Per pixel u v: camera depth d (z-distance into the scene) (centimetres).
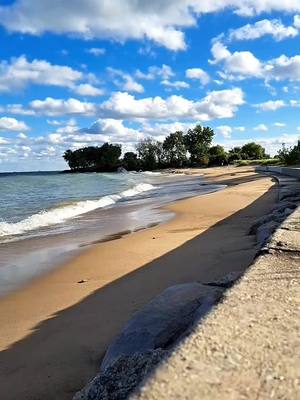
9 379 411
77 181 5712
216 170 9012
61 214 1842
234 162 12094
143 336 388
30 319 580
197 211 1747
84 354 452
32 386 395
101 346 467
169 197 2783
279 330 280
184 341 263
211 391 212
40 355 459
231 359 242
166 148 14200
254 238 949
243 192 2553
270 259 480
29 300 672
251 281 392
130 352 375
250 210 1644
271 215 1116
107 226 1502
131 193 3325
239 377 224
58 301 652
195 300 435
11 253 1062
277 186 2933
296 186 2619
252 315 305
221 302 333
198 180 5372
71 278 796
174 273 745
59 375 411
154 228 1372
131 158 14462
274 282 387
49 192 3550
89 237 1278
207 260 806
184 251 921
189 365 235
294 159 6391
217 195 2414
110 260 916
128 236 1241
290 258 485
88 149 15475
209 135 13825
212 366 234
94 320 551
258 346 257
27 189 3991
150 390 212
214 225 1318
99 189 3859
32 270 879
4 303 665
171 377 223
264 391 213
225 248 891
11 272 868
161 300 447
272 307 322
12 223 1574
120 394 281
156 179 6456
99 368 415
